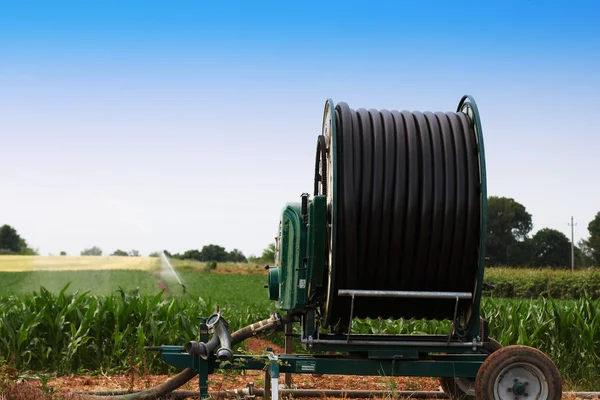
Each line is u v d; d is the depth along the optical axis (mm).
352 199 7703
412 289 8055
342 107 8188
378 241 7793
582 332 12273
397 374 7996
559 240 106250
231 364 8125
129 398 8398
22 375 10906
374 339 8297
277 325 8391
